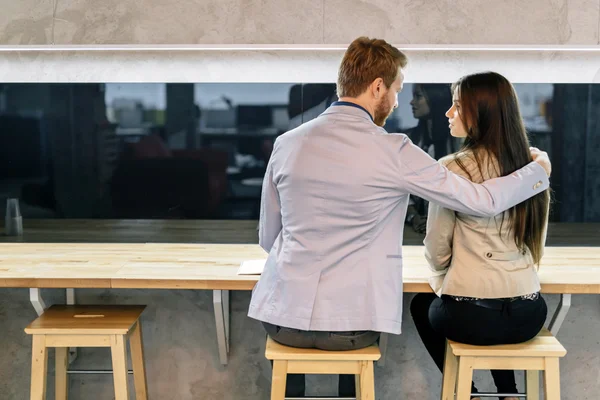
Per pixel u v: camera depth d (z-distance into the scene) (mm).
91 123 2787
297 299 1726
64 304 2406
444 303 1910
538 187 1824
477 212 1753
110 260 2273
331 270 1729
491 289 1819
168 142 2803
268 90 2752
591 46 2326
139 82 2766
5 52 2621
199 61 2691
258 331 2467
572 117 2725
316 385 2480
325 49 2453
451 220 1875
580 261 2297
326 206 1688
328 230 1703
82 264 2207
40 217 2824
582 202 2785
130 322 2111
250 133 2785
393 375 2479
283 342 1812
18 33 2361
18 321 2502
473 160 1851
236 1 2332
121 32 2354
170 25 2348
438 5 2316
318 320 1722
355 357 1785
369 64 1723
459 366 1887
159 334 2477
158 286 2012
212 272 2092
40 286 2021
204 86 2760
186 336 2477
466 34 2324
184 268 2150
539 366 1883
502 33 2318
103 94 2768
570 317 2455
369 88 1734
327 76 2723
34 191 2814
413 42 2332
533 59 2586
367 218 1692
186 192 2832
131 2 2342
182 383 2496
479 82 1851
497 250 1837
